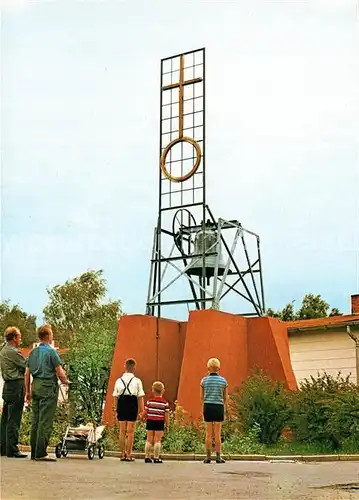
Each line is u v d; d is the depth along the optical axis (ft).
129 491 21.36
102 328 110.63
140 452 50.70
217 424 41.73
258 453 50.98
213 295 70.03
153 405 41.55
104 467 32.35
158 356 72.69
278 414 57.36
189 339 67.62
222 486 23.98
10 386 34.71
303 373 83.46
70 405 74.33
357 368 78.59
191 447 52.54
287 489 23.32
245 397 58.34
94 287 170.19
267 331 70.74
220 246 72.79
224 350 67.62
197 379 65.98
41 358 33.45
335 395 54.95
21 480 23.57
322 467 36.78
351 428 53.47
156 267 75.00
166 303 73.36
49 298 169.68
